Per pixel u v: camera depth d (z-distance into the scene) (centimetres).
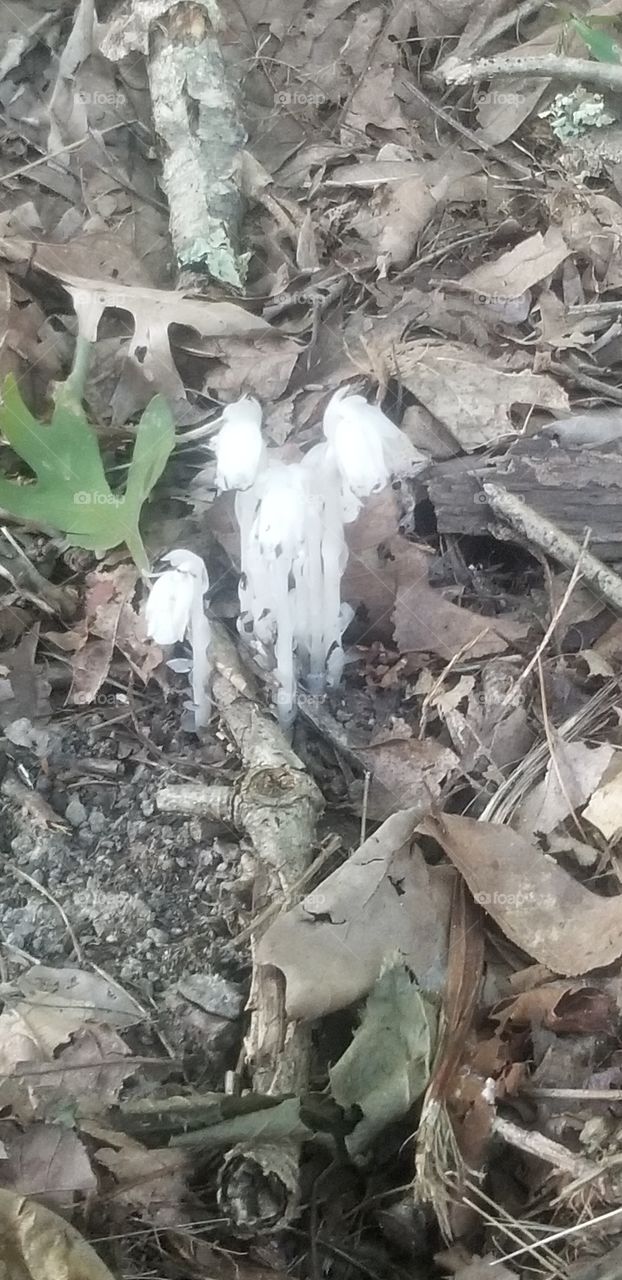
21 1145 27
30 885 32
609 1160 26
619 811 32
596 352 43
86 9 52
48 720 36
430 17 56
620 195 49
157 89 49
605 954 28
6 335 43
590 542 37
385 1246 26
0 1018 29
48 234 48
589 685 35
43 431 35
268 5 55
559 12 55
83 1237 25
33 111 52
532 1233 26
